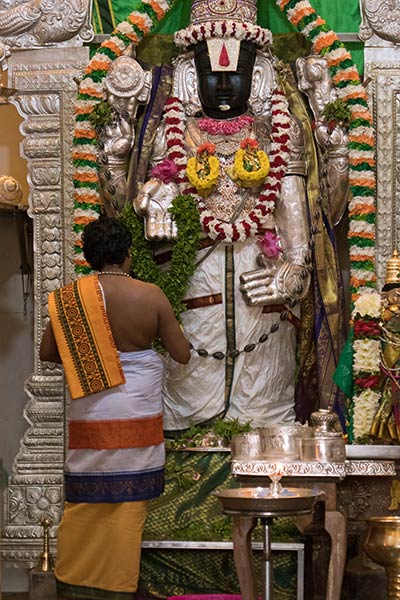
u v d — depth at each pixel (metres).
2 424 8.02
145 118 6.96
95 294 5.42
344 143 6.87
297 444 5.50
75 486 5.40
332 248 6.91
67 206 7.28
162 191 6.76
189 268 6.68
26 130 7.32
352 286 6.81
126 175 6.95
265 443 5.52
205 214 6.73
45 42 7.32
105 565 5.36
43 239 7.30
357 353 6.13
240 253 6.82
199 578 6.07
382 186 7.12
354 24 7.22
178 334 5.62
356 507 5.67
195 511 6.41
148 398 5.45
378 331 6.11
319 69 6.89
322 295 6.87
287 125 6.88
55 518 7.13
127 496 5.34
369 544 5.38
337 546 5.17
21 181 8.23
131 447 5.36
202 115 7.04
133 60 6.93
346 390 6.34
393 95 7.16
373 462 5.52
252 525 5.07
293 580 5.96
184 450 6.56
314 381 6.99
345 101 6.85
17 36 7.35
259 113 7.05
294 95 7.01
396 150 7.14
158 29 7.27
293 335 6.99
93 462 5.36
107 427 5.36
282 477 5.22
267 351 6.84
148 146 6.93
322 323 6.86
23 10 7.30
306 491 4.89
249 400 6.84
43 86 7.31
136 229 6.77
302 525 5.85
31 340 8.05
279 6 7.02
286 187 6.87
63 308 5.44
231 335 6.82
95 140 6.90
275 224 6.88
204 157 6.77
